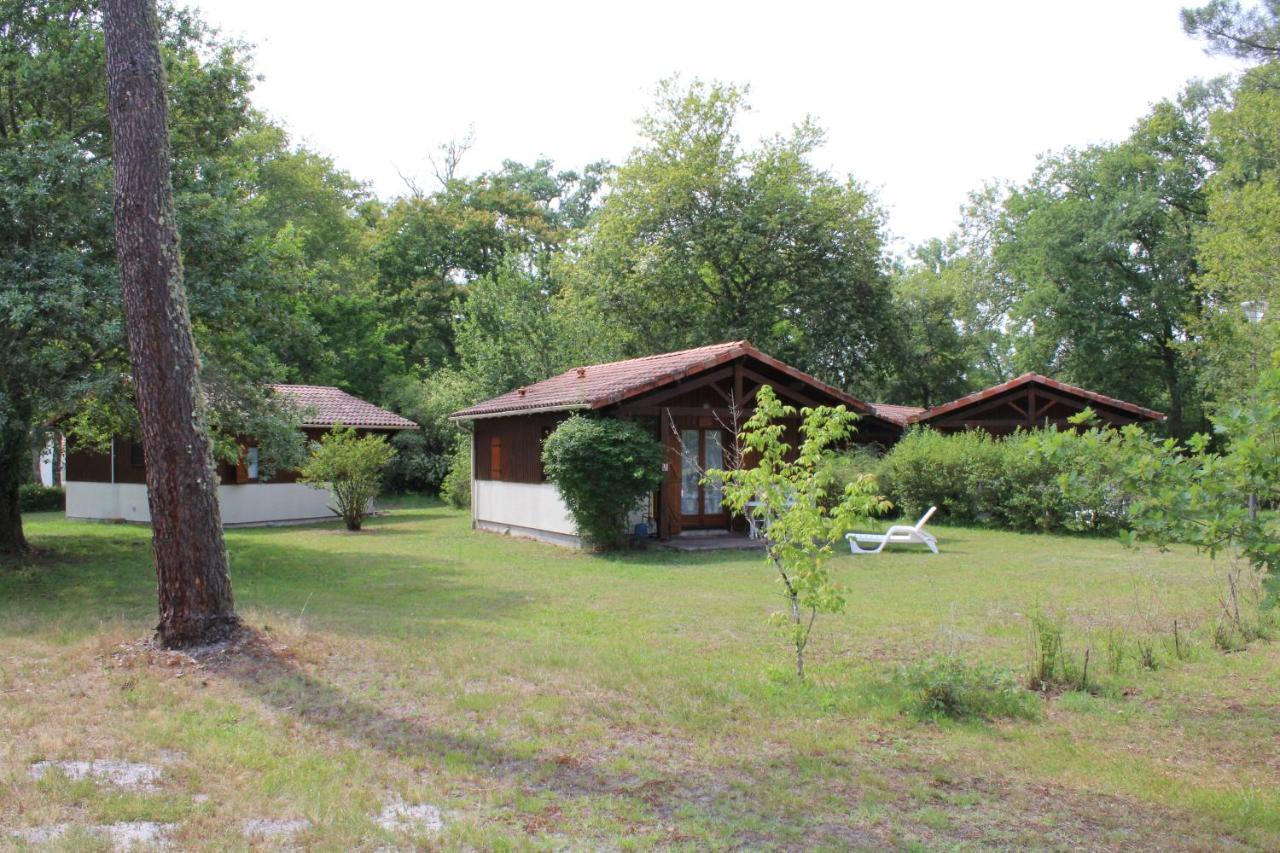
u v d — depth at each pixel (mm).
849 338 33969
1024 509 19578
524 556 16156
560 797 4785
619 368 20375
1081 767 5328
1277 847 4277
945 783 5074
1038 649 7422
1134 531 5613
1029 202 41906
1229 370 27547
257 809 4531
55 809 4441
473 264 43719
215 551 7883
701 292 34562
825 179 35281
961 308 44594
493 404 21062
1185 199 35781
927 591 11875
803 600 7262
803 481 7359
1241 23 16047
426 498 32000
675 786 4965
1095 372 37562
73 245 12062
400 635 8680
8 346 11047
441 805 4648
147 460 7816
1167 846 4285
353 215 46062
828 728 6004
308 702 6410
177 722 5902
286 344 16844
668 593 11742
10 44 12672
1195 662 7805
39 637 8461
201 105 14633
